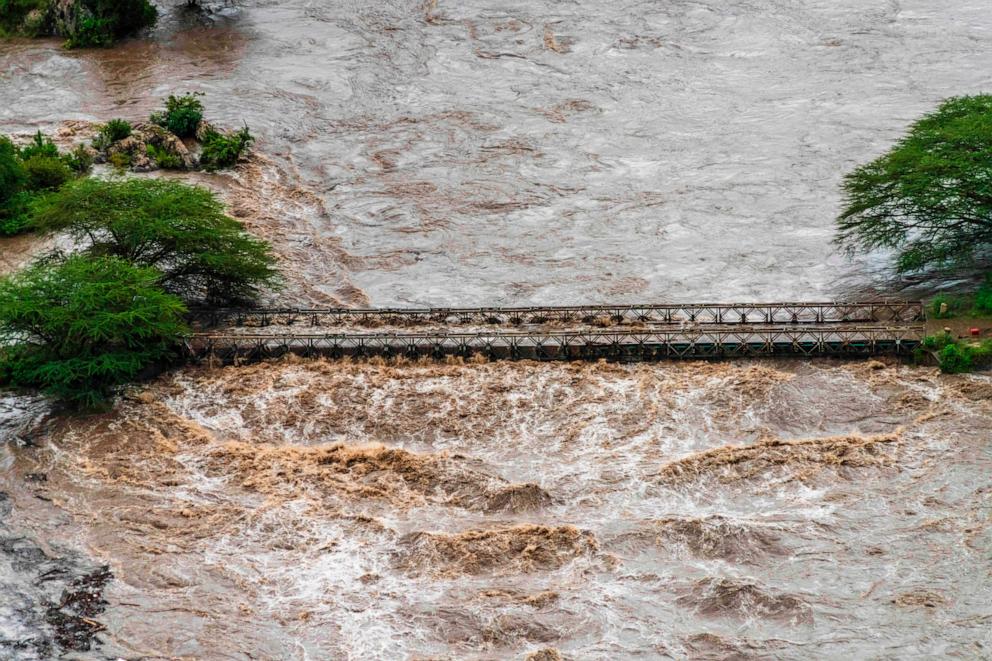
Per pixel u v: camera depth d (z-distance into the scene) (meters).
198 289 162.88
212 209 159.75
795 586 108.44
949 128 157.62
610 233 186.62
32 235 179.75
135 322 140.38
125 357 139.88
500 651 102.19
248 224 188.75
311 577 111.31
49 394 139.88
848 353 145.12
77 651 102.25
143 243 155.75
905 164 156.75
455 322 155.75
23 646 102.69
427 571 111.69
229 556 114.31
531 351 146.88
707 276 170.50
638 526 116.62
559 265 176.38
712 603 106.69
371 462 128.12
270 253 179.38
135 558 113.81
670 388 140.25
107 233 163.25
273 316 158.38
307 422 136.62
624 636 103.31
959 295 157.00
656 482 123.56
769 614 105.38
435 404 138.75
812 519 117.38
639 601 107.25
